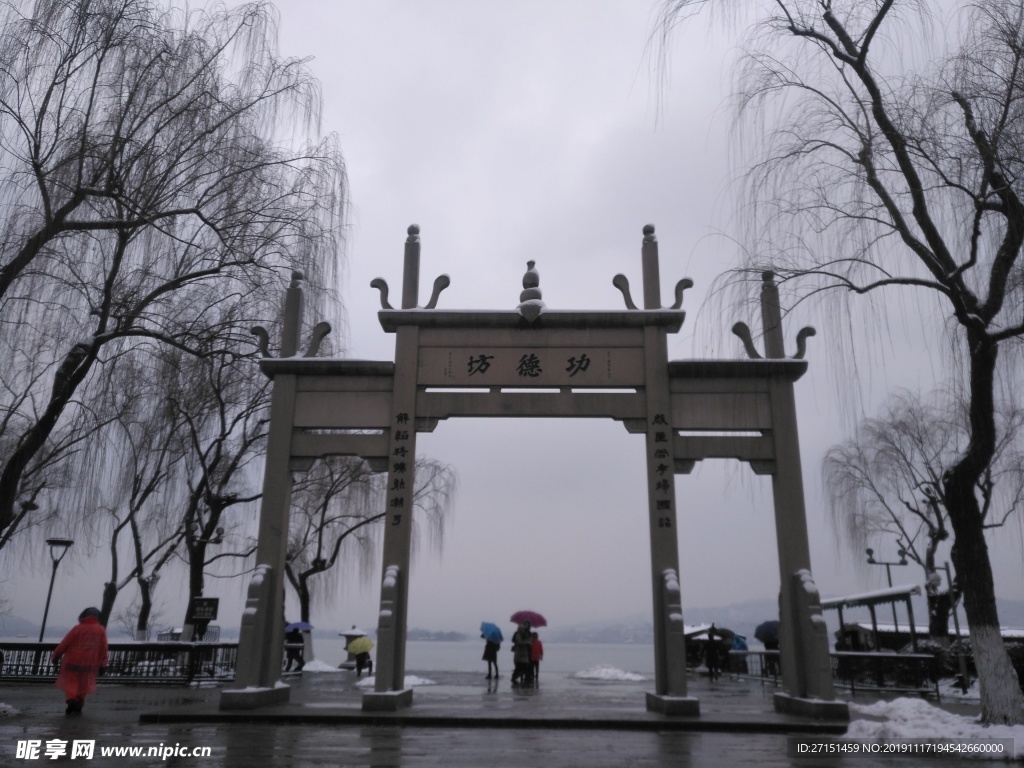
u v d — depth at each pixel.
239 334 13.62
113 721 9.87
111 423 12.20
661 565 11.09
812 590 10.60
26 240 10.42
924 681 16.66
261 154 11.83
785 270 10.34
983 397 10.33
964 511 10.49
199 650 16.23
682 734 9.44
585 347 11.95
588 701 12.67
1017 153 8.93
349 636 24.09
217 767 6.95
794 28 10.48
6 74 10.03
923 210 10.04
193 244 11.54
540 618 17.55
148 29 10.77
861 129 9.99
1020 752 8.05
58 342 10.96
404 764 7.20
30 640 16.94
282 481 11.52
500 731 9.54
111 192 10.43
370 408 11.85
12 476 10.77
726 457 11.42
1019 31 9.28
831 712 10.05
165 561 20.06
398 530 11.28
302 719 9.95
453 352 11.95
